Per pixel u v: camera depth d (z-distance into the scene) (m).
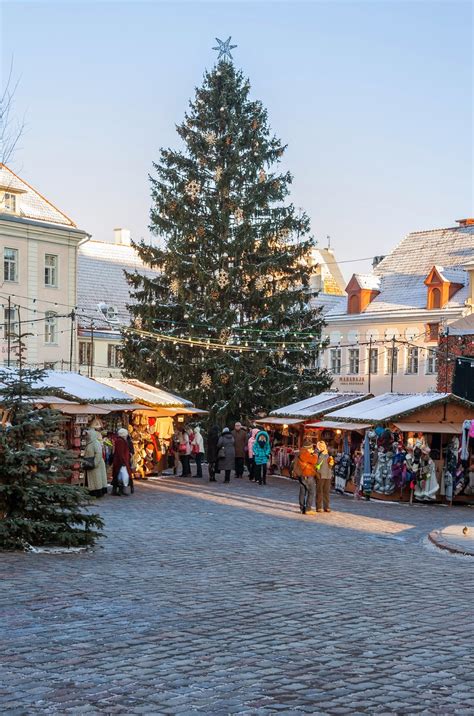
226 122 50.72
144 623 10.65
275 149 51.06
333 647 9.71
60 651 9.27
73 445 31.05
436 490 29.45
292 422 37.94
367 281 66.69
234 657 9.17
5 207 56.19
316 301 78.75
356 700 7.80
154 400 36.56
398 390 63.41
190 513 24.05
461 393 54.88
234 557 16.41
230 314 47.88
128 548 17.17
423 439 29.86
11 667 8.64
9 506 16.53
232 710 7.46
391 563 16.22
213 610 11.52
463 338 55.06
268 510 25.50
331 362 68.00
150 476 36.97
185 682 8.25
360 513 25.91
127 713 7.36
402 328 63.34
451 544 18.39
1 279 55.66
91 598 12.09
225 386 48.09
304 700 7.77
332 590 13.24
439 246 66.50
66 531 16.55
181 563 15.49
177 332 48.78
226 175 49.44
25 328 57.00
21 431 16.52
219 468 36.38
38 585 12.94
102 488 27.27
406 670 8.84
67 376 34.66
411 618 11.34
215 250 49.50
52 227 58.12
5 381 17.02
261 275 48.97
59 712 7.36
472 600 12.67
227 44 51.44
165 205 49.56
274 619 11.08
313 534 20.42
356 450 32.50
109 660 8.95
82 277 69.88
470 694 8.09
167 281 49.50
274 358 49.69
